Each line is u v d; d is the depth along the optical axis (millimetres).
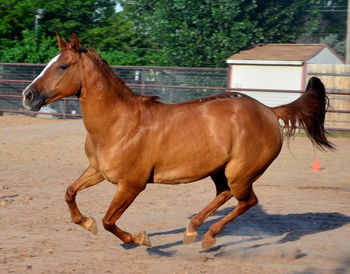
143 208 10266
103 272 6742
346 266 7238
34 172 13648
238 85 26906
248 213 10195
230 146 7566
